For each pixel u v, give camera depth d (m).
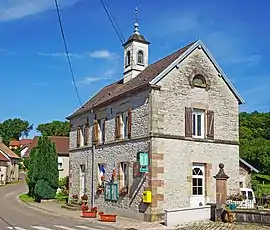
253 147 59.91
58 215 26.98
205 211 22.16
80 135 34.00
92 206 30.38
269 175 57.03
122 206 26.22
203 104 25.70
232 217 21.17
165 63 26.20
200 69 25.84
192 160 24.81
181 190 24.17
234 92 26.97
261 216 20.17
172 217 21.56
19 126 136.75
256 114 72.44
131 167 25.56
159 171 23.61
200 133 25.77
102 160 29.56
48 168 39.00
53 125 101.81
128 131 26.17
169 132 24.25
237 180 26.30
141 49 30.61
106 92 33.41
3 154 73.88
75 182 34.03
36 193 38.31
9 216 25.66
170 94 24.56
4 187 59.78
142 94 25.00
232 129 26.64
